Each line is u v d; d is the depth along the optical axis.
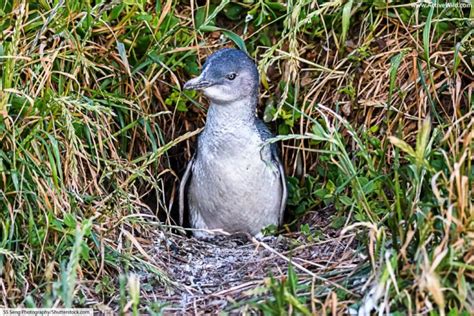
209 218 10.73
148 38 10.48
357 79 10.66
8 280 8.08
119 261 8.75
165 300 8.45
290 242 9.77
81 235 7.55
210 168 10.35
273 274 8.82
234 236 10.80
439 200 7.48
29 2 9.59
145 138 10.59
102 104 9.95
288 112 10.94
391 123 10.28
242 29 11.25
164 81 10.98
